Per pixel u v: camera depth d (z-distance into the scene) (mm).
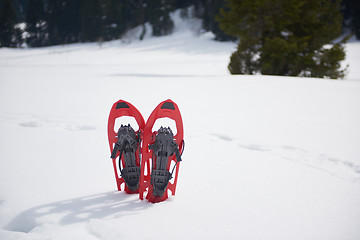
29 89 12648
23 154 4398
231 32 21328
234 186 3359
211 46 67438
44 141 5070
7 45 79375
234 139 5332
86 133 5609
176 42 76625
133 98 9867
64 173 3676
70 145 4840
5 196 3012
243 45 20891
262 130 5938
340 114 7457
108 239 2283
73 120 6699
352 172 3838
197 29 83250
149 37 89250
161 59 46844
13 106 8570
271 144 5051
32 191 3145
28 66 33562
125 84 14062
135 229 2434
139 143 2992
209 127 6137
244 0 19969
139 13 97562
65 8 104188
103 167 3879
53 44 95438
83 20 101000
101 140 5117
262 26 20547
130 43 83062
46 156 4305
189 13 95125
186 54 55562
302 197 3111
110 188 3250
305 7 19750
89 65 36094
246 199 3043
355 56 38219
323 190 3285
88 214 2656
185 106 8477
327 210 2848
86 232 2365
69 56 56125
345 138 5418
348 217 2719
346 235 2439
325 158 4379
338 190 3291
